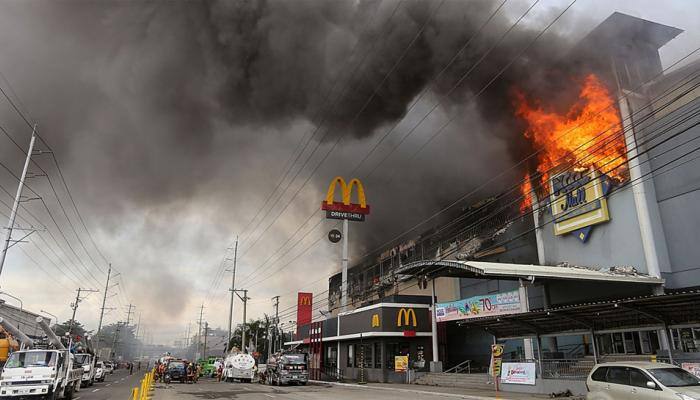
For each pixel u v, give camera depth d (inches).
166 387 1344.7
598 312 802.8
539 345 961.5
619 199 1032.2
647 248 945.5
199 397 965.8
